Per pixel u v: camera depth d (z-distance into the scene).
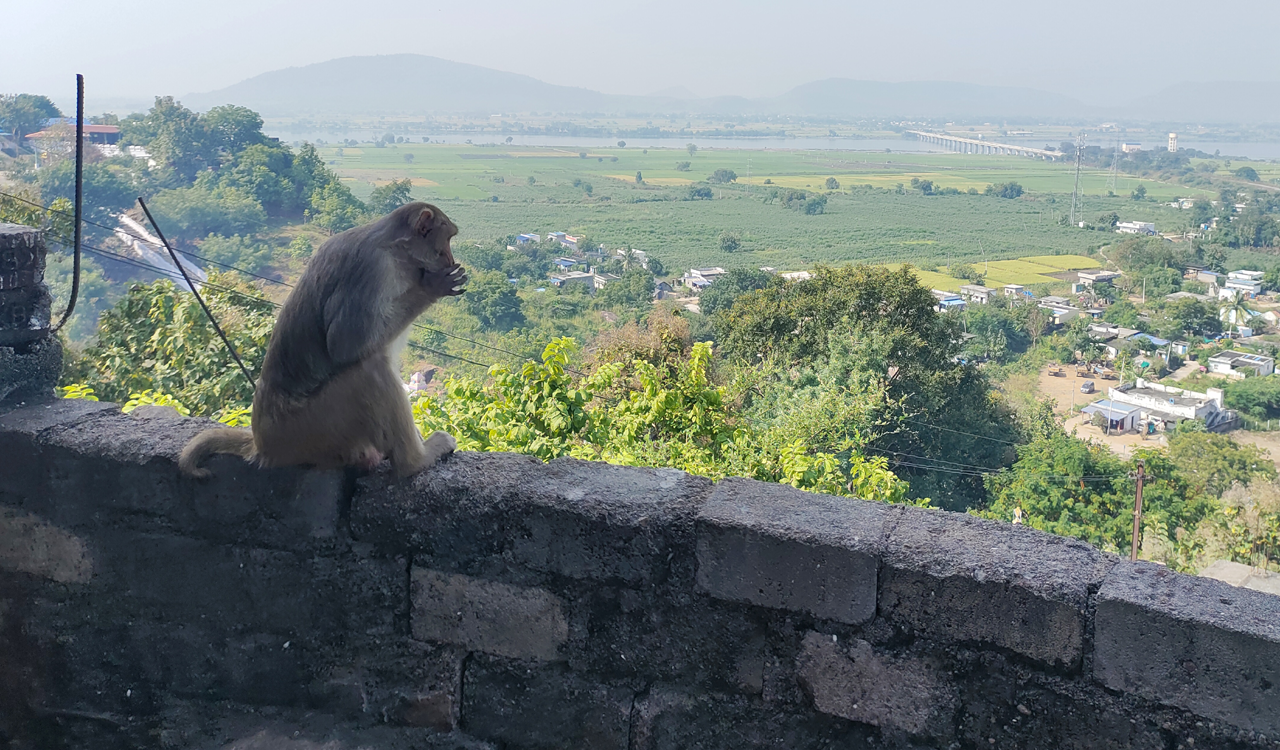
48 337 3.31
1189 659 1.99
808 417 22.91
